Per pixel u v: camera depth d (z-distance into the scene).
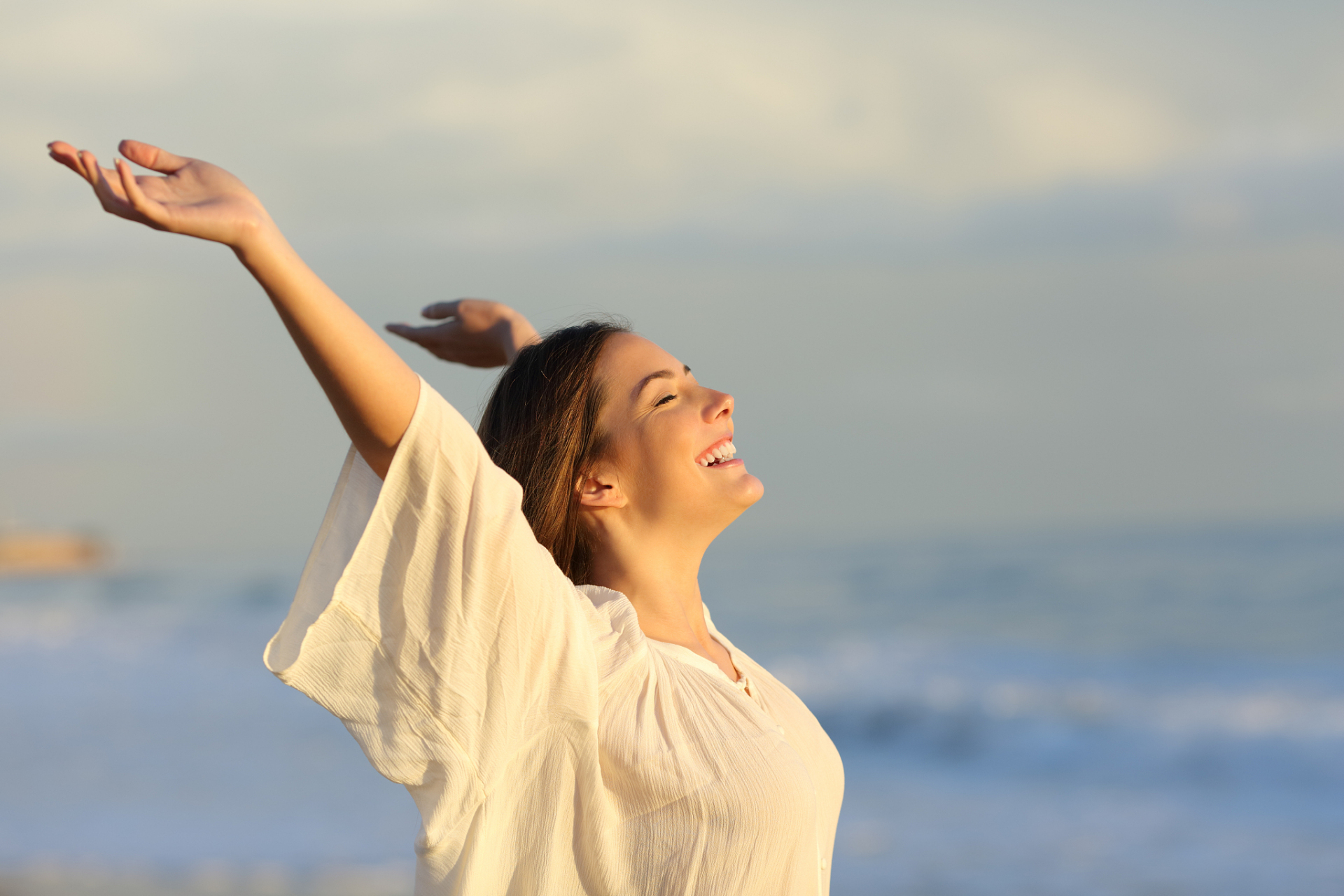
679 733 3.20
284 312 2.63
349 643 2.93
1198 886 15.34
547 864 3.04
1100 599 55.22
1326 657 36.16
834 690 33.91
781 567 85.88
